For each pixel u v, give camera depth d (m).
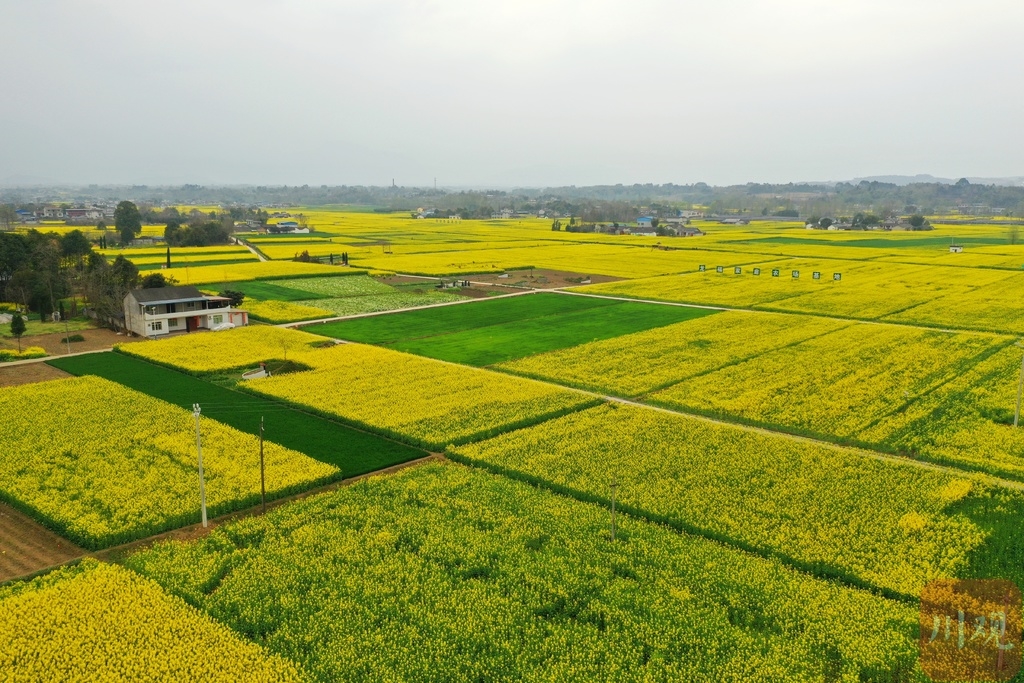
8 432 53.88
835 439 54.12
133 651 30.00
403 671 29.06
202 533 40.47
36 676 28.53
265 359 76.12
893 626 31.48
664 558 37.06
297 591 34.47
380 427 55.66
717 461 49.25
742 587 34.53
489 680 28.64
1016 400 60.06
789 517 41.44
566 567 36.38
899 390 65.31
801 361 75.81
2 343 84.06
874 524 40.44
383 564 36.53
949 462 49.47
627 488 45.06
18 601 33.09
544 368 73.81
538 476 46.81
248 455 49.94
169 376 70.56
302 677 28.56
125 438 53.00
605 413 59.50
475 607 33.16
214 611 32.84
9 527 41.09
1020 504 43.12
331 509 42.56
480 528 40.44
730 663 29.28
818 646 30.36
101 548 38.91
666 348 82.19
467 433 54.50
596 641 30.81
